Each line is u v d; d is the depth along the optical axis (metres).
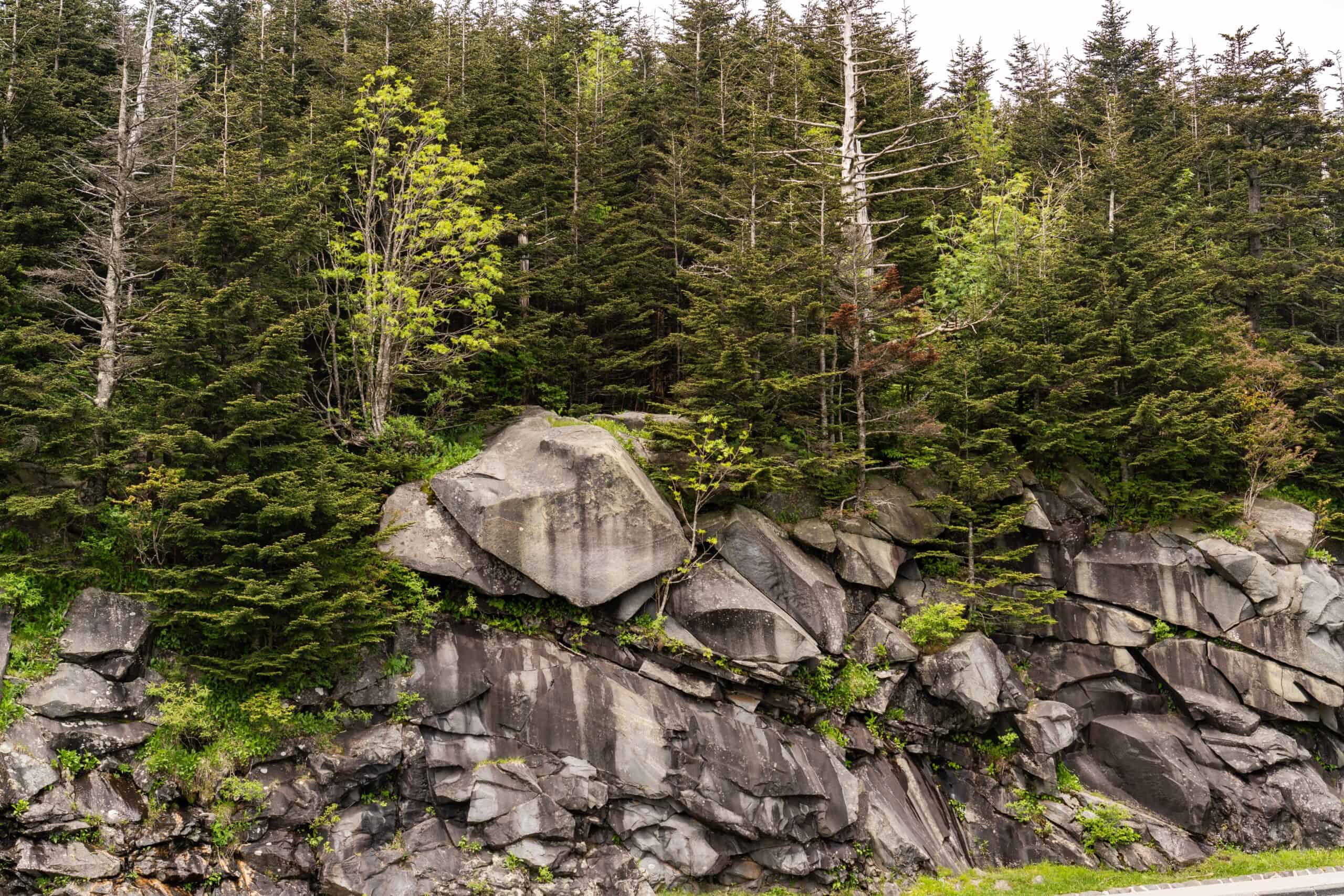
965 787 20.27
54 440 16.38
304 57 31.91
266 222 18.77
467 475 18.69
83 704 15.22
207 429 17.64
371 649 17.19
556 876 16.23
